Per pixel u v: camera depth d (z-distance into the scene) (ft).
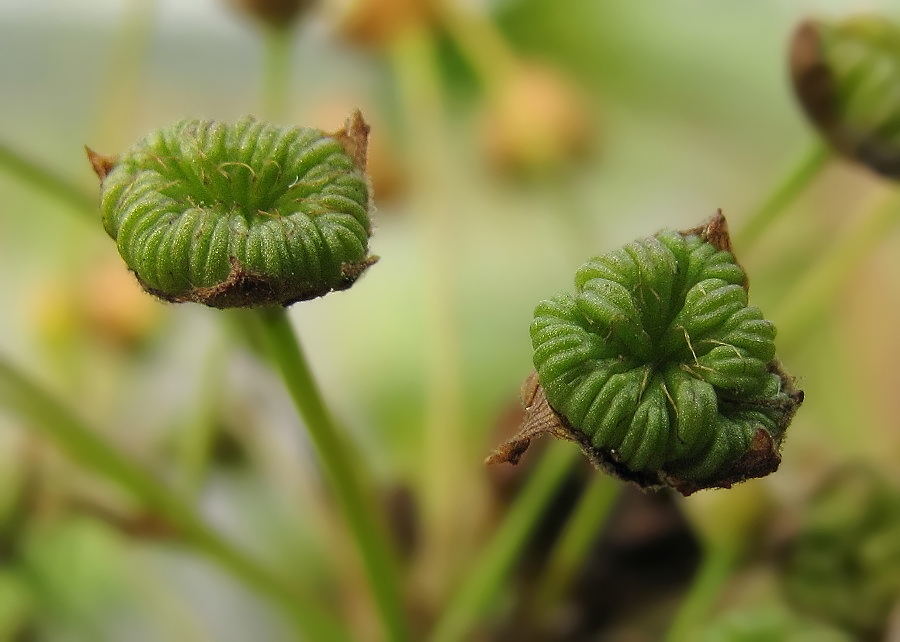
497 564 0.24
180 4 0.35
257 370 0.27
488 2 0.37
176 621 0.27
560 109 0.29
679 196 0.38
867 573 0.24
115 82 0.28
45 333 0.27
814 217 0.30
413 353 0.32
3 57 0.36
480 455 0.26
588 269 0.21
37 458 0.25
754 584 0.25
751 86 0.38
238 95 0.35
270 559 0.27
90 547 0.26
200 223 0.21
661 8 0.38
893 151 0.24
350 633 0.25
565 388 0.21
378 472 0.27
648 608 0.25
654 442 0.20
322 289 0.21
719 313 0.21
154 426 0.27
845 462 0.25
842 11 0.32
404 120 0.35
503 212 0.36
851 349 0.29
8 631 0.26
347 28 0.30
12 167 0.24
